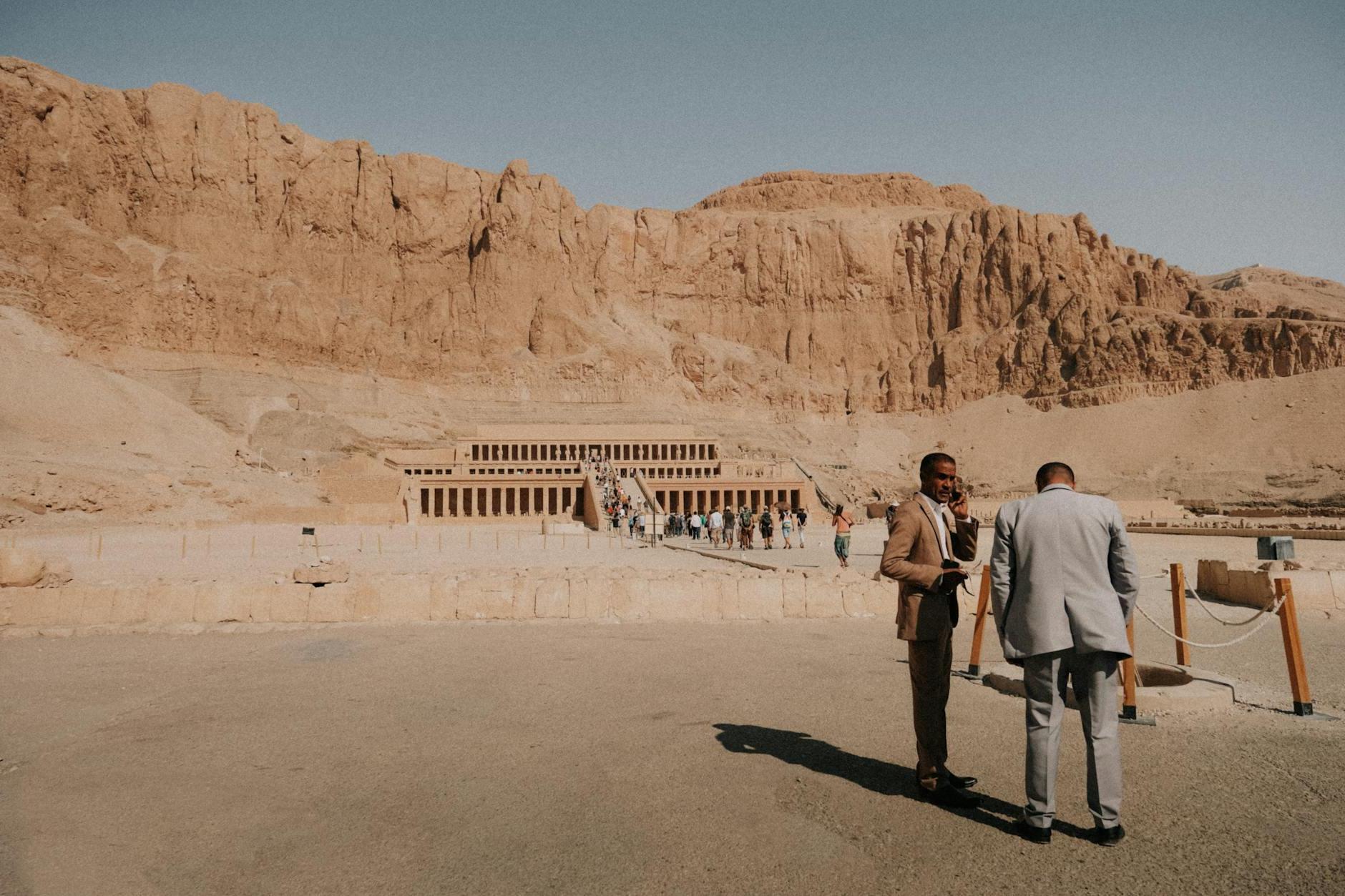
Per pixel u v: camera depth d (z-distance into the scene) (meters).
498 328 181.12
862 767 7.82
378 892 5.38
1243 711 9.88
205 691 10.96
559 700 10.40
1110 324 197.25
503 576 18.31
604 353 178.62
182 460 84.56
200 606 16.64
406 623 16.78
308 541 48.91
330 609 16.86
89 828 6.39
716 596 17.80
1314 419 153.38
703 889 5.41
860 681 11.43
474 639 15.11
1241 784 7.38
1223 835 6.27
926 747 6.97
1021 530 6.67
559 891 5.39
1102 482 156.12
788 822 6.51
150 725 9.27
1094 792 6.23
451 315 181.00
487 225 188.75
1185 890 5.41
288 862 5.83
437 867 5.75
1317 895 5.32
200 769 7.79
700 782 7.39
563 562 33.72
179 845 6.09
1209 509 110.44
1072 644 6.26
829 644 14.56
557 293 189.88
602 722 9.37
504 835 6.28
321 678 11.73
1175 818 6.61
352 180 185.38
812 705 10.12
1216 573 22.16
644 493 88.75
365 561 34.56
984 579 12.35
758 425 171.00
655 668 12.38
